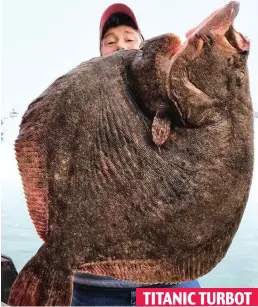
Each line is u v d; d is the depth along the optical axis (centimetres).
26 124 170
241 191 174
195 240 175
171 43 166
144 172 172
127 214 172
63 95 170
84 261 172
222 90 171
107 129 171
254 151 175
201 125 171
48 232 171
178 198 173
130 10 254
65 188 170
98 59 176
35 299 167
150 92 166
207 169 172
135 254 174
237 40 171
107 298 228
